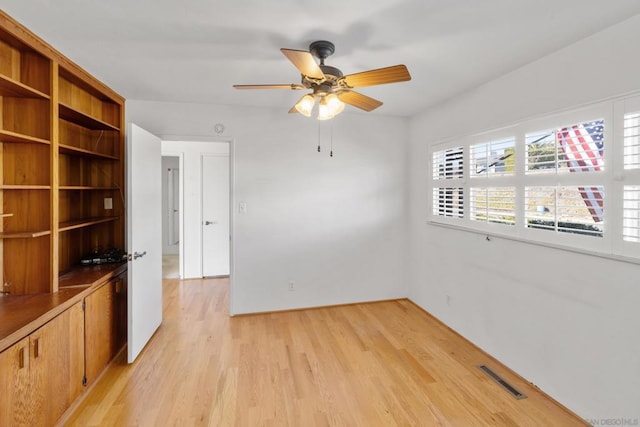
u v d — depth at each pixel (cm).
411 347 282
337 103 200
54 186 204
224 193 517
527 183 229
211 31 184
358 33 186
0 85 175
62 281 224
